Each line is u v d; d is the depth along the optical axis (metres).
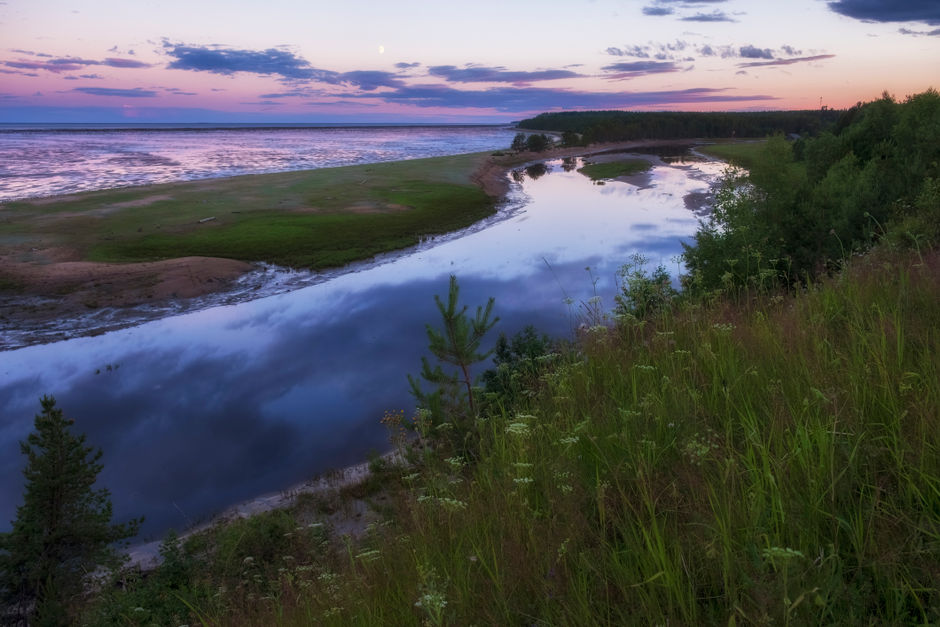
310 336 26.52
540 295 29.34
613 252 38.94
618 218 55.47
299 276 38.03
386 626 2.94
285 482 15.04
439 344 8.48
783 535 2.34
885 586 2.08
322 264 39.91
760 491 2.47
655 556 2.34
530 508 3.30
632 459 3.20
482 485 4.14
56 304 31.45
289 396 20.41
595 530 2.87
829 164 27.84
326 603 3.78
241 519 11.63
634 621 2.17
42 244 43.66
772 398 3.49
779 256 14.55
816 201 17.95
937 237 8.23
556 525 2.95
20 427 18.84
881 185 18.23
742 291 7.85
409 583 3.16
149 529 13.53
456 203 68.69
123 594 9.29
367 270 39.44
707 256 15.30
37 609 10.23
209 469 15.91
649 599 2.20
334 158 154.62
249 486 15.00
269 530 9.90
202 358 24.33
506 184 92.06
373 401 19.61
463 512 3.72
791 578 1.98
